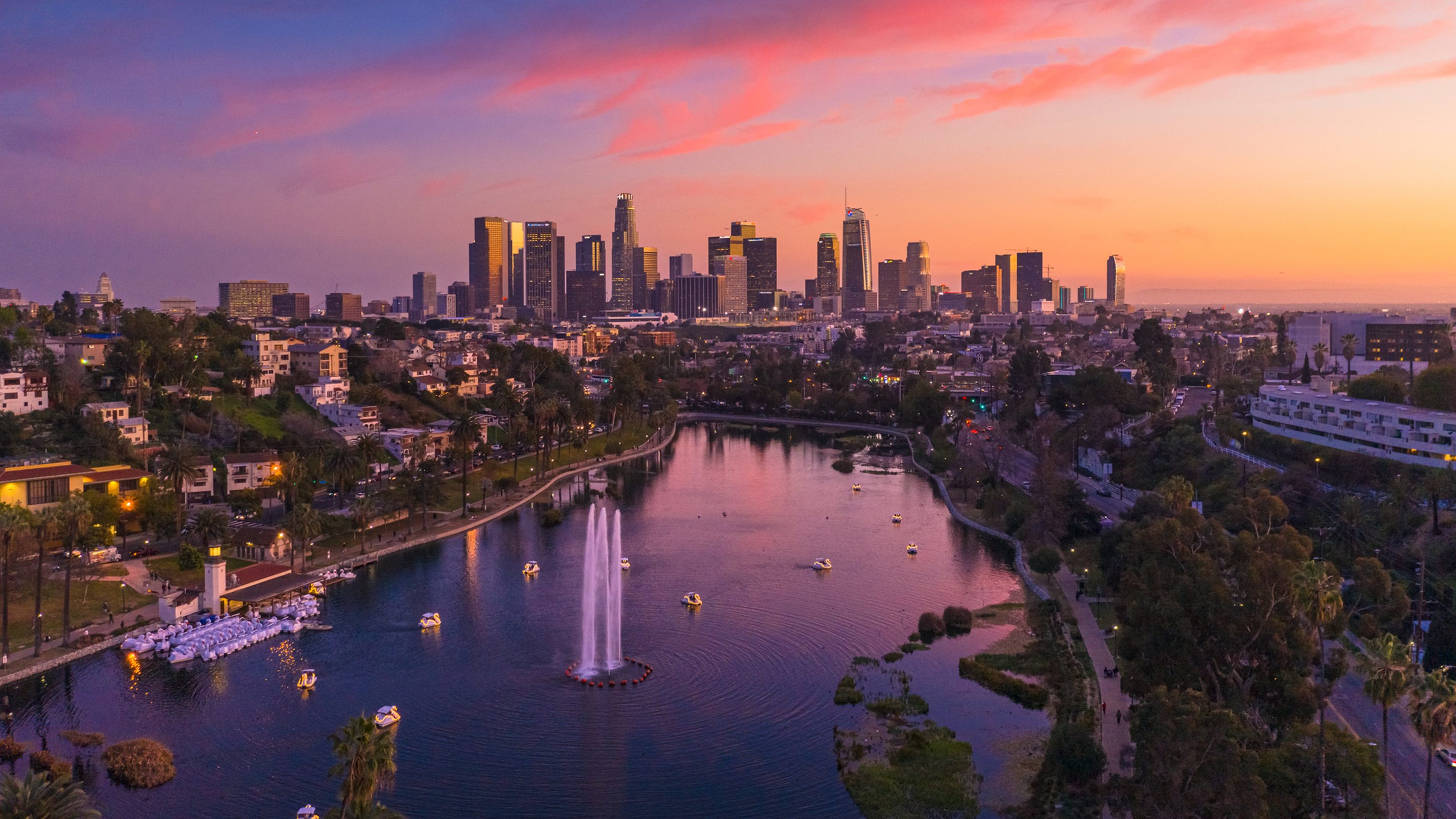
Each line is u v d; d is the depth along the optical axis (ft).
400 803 389.80
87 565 642.63
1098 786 383.04
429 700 488.02
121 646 549.13
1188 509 475.72
